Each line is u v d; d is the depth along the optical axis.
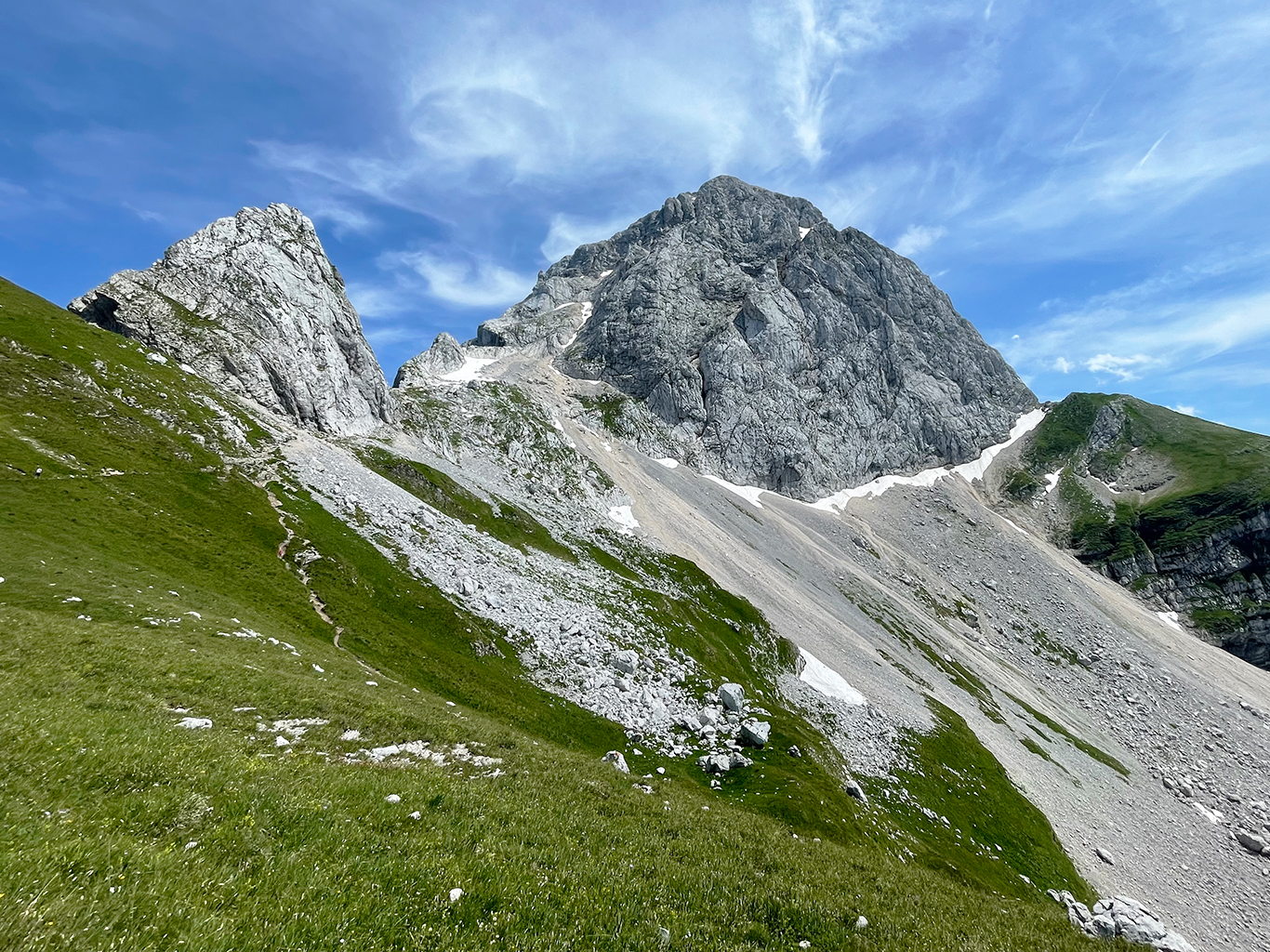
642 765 44.19
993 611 161.75
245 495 59.16
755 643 86.88
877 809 53.25
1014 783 75.25
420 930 9.20
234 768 13.48
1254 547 191.25
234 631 33.47
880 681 90.81
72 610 29.19
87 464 50.78
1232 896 69.50
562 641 59.16
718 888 13.23
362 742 21.34
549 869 12.10
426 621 52.12
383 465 92.81
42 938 6.69
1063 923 16.12
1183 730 123.50
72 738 12.62
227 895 8.70
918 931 13.28
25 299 72.56
